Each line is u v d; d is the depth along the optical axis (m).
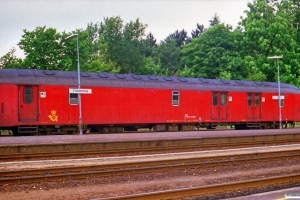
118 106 32.00
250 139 27.12
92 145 21.61
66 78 30.45
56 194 12.09
